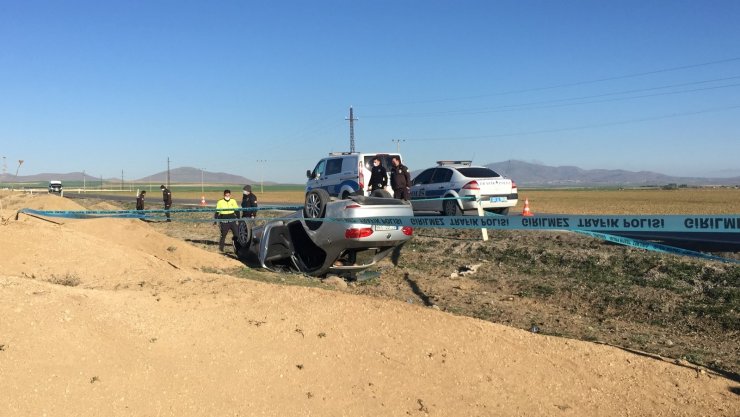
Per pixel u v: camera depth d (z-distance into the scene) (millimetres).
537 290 11273
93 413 4109
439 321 6043
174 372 4676
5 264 7727
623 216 5730
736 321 8898
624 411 5195
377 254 11008
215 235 19938
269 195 70500
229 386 4668
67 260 8078
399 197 14695
